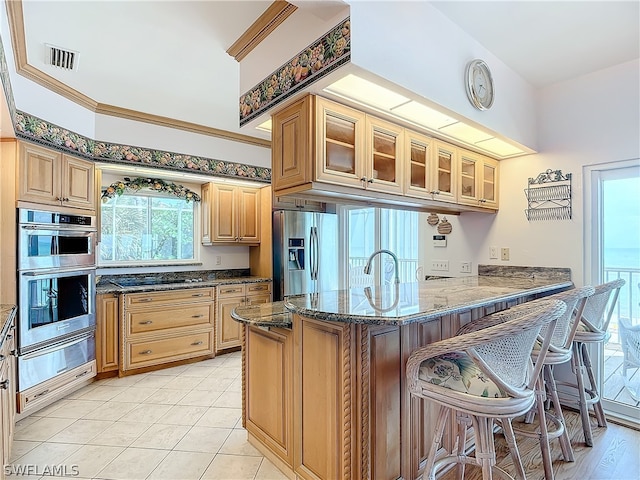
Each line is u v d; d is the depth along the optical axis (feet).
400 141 7.74
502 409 4.41
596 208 9.20
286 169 6.78
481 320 5.73
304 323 6.05
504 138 8.84
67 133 10.17
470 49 7.61
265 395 7.11
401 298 6.59
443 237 12.02
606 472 6.67
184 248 14.89
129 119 11.91
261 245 15.76
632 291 8.73
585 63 8.75
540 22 7.11
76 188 10.43
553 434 6.40
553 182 9.82
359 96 6.47
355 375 5.26
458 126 7.98
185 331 12.82
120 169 12.22
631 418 8.54
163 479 6.48
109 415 8.94
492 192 10.59
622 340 8.90
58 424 8.48
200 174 13.57
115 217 13.33
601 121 9.06
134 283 13.43
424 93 6.43
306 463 6.04
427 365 5.15
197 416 8.89
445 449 6.58
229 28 7.34
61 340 9.82
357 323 4.91
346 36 5.36
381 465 5.46
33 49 8.12
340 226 16.85
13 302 8.63
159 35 7.59
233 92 10.47
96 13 6.88
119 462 6.98
